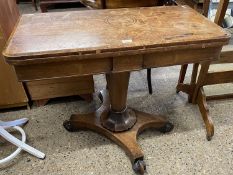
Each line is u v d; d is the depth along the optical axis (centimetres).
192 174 132
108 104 163
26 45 94
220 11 133
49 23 115
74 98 191
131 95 193
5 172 134
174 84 207
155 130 160
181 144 150
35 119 171
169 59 105
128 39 99
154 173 132
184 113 175
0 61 151
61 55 90
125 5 165
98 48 92
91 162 139
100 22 117
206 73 156
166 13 129
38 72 94
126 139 140
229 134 157
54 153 145
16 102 173
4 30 144
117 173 133
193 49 104
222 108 179
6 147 150
